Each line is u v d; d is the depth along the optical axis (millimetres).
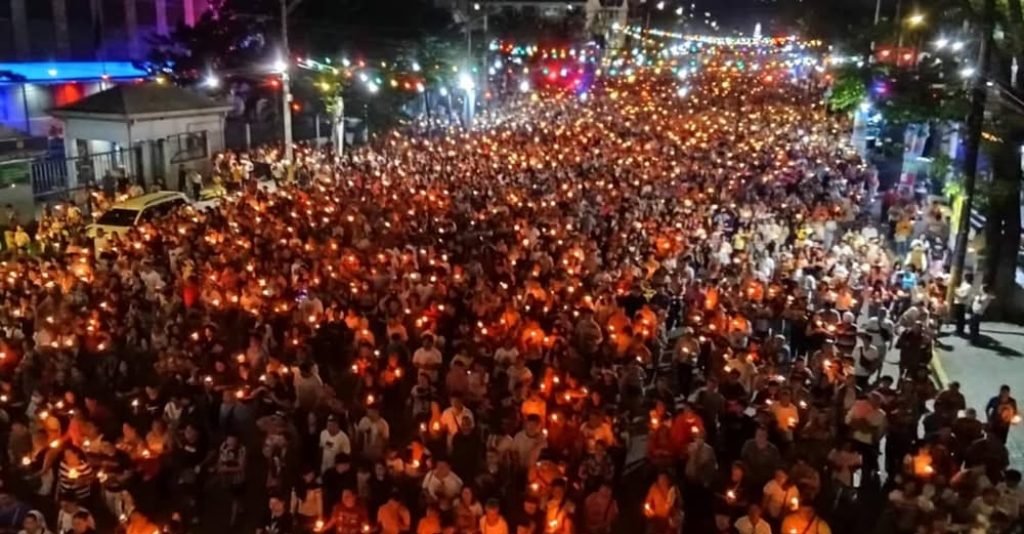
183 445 11664
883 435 11633
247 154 34906
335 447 11156
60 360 13594
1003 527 9531
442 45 44938
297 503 10344
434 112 48656
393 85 40500
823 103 50094
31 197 29047
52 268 18000
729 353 13258
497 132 40688
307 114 42406
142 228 21609
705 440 11367
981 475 9797
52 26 44625
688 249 19547
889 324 15719
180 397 12492
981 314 17969
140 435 12227
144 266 18219
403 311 15703
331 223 21938
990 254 19531
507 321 14750
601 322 15422
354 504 9922
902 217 23516
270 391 12625
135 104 32812
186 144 34875
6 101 41031
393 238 20953
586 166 31188
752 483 10656
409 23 43531
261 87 40062
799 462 10188
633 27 79000
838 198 26094
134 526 9742
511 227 21344
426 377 12773
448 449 12086
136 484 11203
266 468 12008
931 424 11805
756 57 83375
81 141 33312
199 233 20922
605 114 50000
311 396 12594
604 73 69312
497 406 12898
